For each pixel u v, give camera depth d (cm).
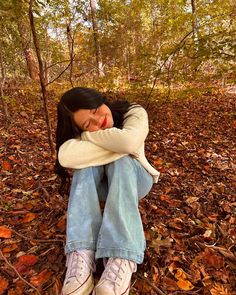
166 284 172
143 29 754
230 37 371
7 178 298
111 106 195
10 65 742
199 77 470
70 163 171
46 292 167
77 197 167
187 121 543
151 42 591
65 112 180
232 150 407
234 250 203
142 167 185
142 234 165
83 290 148
